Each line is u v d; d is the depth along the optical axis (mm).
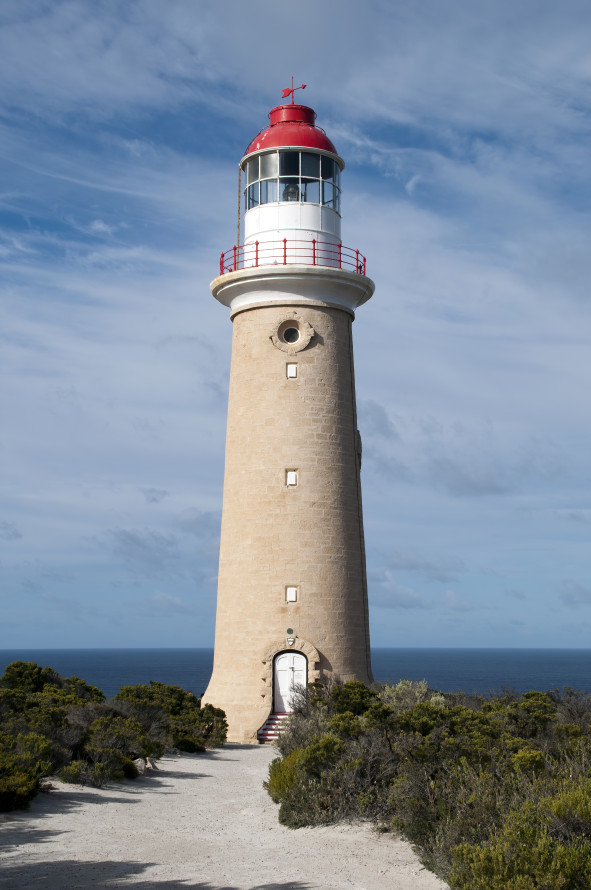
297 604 36312
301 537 36781
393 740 20672
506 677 194625
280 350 38281
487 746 19922
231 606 37312
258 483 37469
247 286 38594
